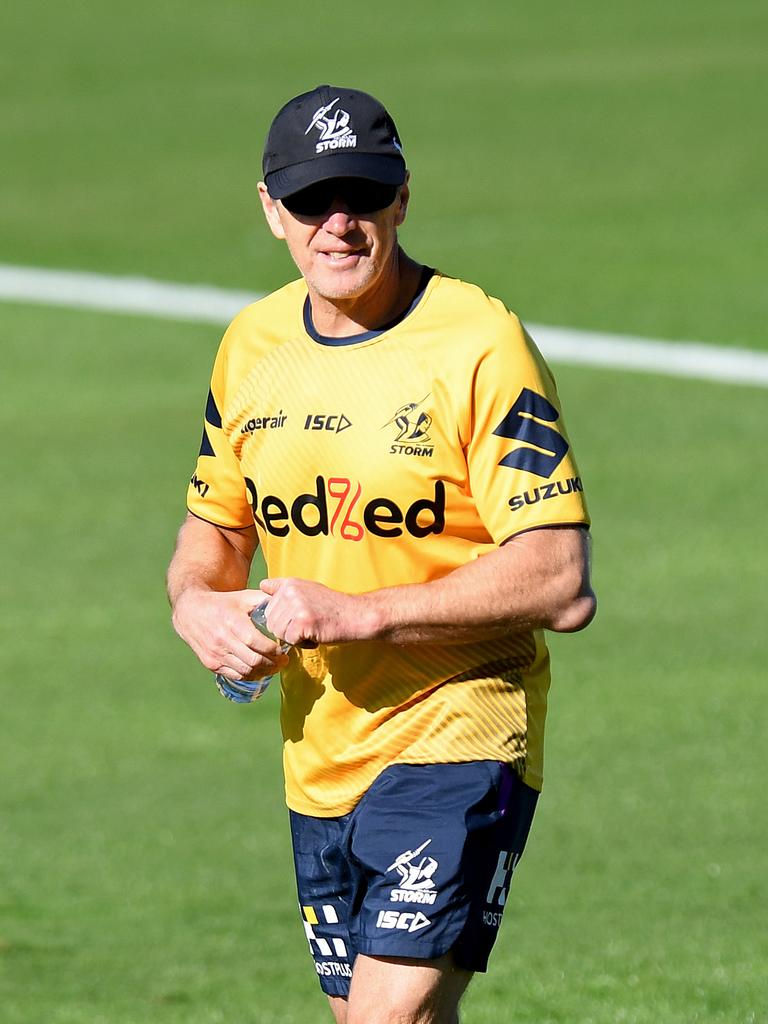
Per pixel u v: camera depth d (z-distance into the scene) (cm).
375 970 1473
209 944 2531
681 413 5416
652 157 8900
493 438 1460
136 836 3028
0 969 2433
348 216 1447
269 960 2453
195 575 1656
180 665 3909
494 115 9956
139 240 8012
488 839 1495
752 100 9931
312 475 1515
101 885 2808
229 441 1605
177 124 10231
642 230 7625
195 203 8606
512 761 1517
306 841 1608
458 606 1438
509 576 1441
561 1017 2080
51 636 4078
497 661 1523
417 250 7594
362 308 1504
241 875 2838
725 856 2773
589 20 12350
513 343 1470
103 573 4450
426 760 1519
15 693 3769
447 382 1470
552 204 8194
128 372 6131
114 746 3488
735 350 6044
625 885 2664
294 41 12156
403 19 12656
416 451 1477
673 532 4484
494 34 12056
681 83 10412
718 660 3722
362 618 1438
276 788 3259
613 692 3588
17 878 2847
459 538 1505
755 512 4600
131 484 5059
